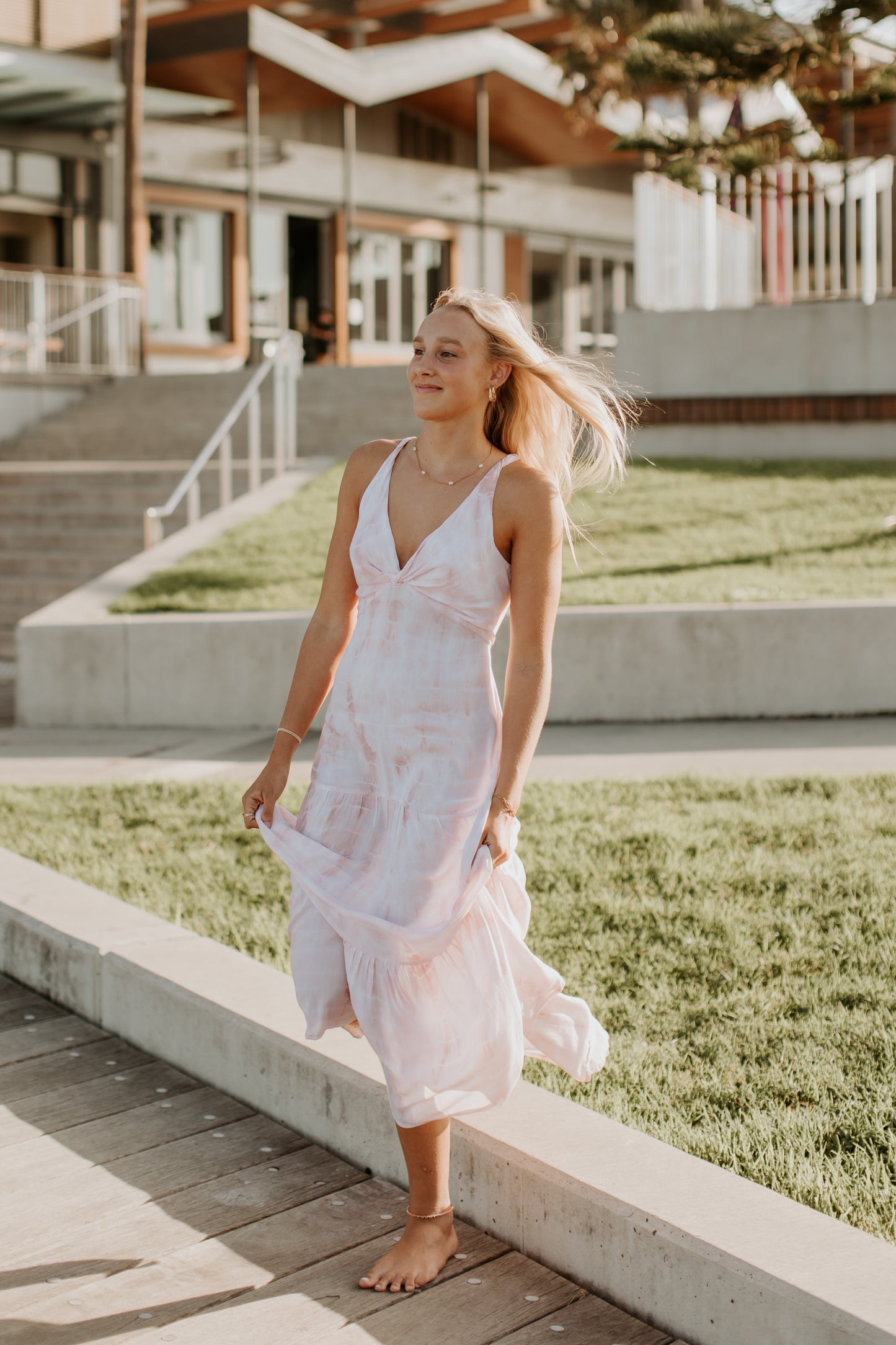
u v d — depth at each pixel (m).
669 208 14.44
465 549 2.48
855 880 4.65
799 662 7.92
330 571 2.74
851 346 13.23
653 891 4.62
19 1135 3.20
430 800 2.48
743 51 13.20
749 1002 3.71
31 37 19.22
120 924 4.07
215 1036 3.43
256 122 21.12
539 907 4.50
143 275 21.97
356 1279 2.59
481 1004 2.47
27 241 21.22
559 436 2.75
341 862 2.54
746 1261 2.23
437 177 26.22
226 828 5.76
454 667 2.50
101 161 21.55
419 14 24.69
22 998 4.12
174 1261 2.66
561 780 6.35
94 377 17.58
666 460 13.08
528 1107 2.88
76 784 6.71
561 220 28.77
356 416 15.27
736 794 5.94
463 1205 2.81
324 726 2.68
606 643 7.94
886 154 13.86
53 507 13.48
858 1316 2.06
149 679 8.45
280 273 24.28
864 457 13.05
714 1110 3.11
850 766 6.54
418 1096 2.46
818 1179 2.77
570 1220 2.55
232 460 14.95
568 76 23.78
